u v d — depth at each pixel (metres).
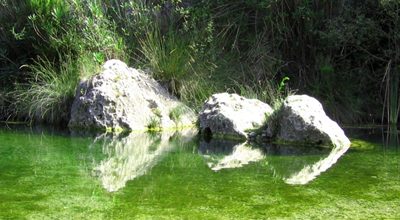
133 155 5.32
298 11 8.39
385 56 8.52
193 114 7.54
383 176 4.47
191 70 8.01
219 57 8.42
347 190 4.02
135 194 3.85
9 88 8.17
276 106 6.69
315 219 3.34
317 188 4.07
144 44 8.16
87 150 5.54
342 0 8.52
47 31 8.03
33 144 5.85
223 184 4.16
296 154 5.48
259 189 4.03
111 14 8.77
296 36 8.81
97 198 3.74
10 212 3.40
